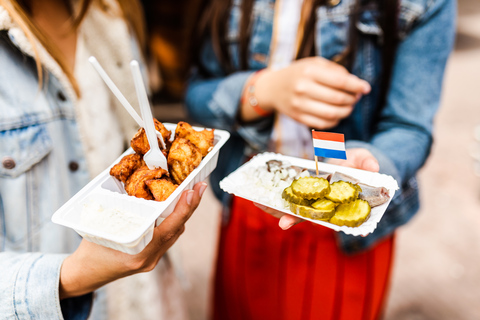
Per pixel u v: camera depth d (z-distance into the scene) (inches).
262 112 28.3
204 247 57.7
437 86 26.9
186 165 19.5
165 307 30.7
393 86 27.4
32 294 19.3
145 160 19.8
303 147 30.0
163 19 97.0
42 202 23.5
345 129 28.7
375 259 28.3
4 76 21.9
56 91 24.0
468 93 112.5
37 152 22.9
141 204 18.4
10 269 19.7
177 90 104.1
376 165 22.5
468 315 45.5
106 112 27.0
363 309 29.0
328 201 20.6
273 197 21.9
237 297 32.7
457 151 81.8
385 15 26.0
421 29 26.1
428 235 58.1
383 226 27.1
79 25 24.4
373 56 27.4
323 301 29.2
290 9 28.7
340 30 27.3
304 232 28.0
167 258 30.6
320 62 25.9
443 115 98.7
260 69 30.4
